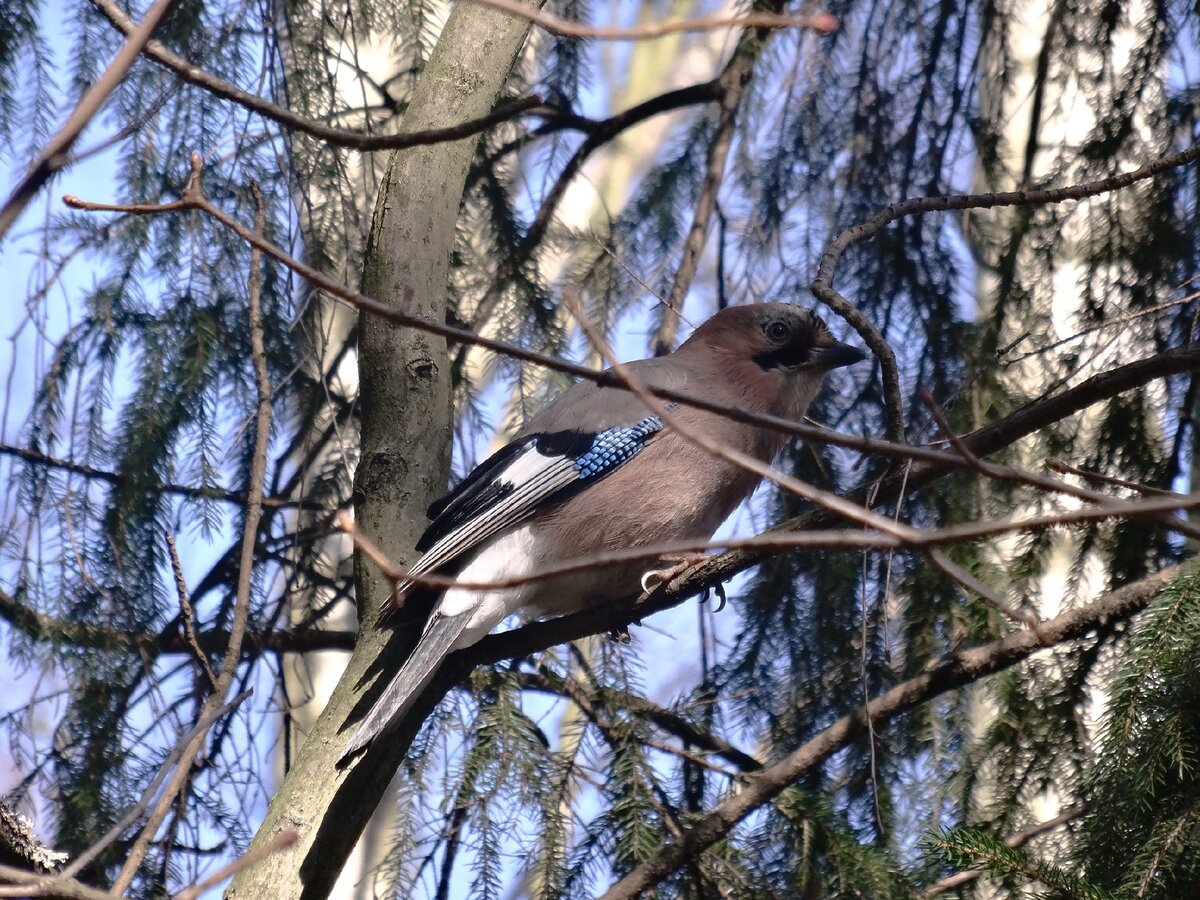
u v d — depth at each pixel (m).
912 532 4.91
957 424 9.36
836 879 8.32
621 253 11.04
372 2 10.26
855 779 9.20
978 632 9.10
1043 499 9.38
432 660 7.85
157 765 9.12
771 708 9.64
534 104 5.07
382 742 7.68
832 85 10.91
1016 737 8.79
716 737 9.58
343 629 11.76
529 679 9.40
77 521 9.38
